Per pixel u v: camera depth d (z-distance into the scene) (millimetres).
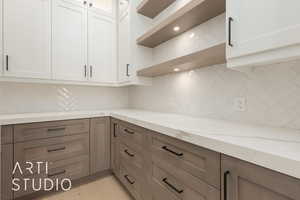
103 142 1973
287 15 658
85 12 2078
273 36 697
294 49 651
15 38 1604
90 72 2121
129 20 2004
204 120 1250
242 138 708
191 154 837
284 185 492
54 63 1844
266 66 1026
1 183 1345
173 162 968
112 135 1965
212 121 1200
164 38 1772
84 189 1738
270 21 708
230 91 1230
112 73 2326
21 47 1639
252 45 771
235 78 1198
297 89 903
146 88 2301
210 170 729
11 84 1858
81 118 1801
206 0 1083
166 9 1872
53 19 1833
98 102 2533
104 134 1982
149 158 1210
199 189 789
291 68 925
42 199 1546
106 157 1994
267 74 1022
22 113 1877
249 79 1113
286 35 660
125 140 1619
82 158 1808
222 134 783
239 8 826
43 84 2061
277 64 979
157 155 1116
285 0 664
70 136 1725
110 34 2307
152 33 1644
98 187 1780
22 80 1661
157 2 1758
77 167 1775
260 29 743
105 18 2258
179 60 1308
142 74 1946
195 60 1182
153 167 1166
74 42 1989
